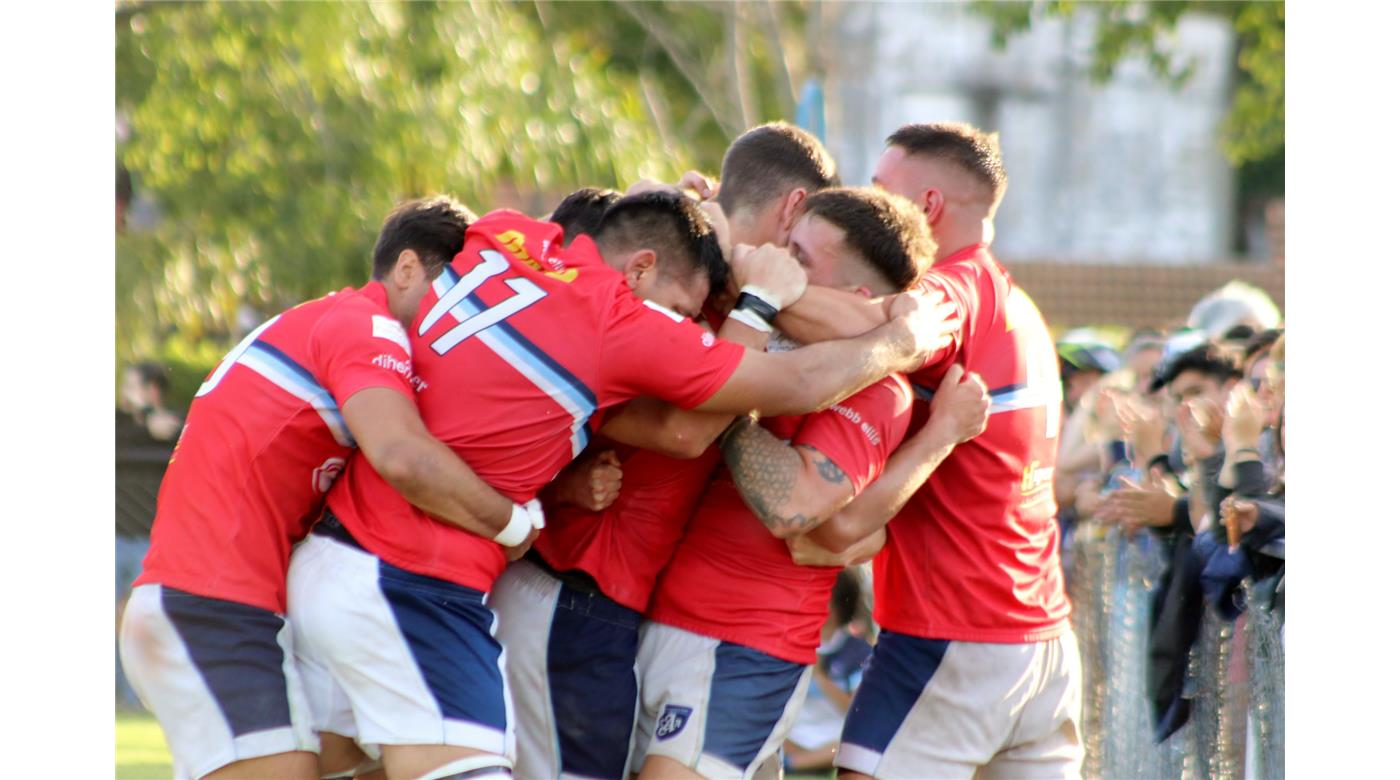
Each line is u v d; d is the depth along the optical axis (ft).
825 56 196.54
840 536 42.98
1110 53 193.47
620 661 45.03
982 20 216.95
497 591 45.55
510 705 42.60
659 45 196.75
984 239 48.62
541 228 43.91
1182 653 61.72
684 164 164.35
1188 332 74.59
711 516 45.65
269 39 130.72
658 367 41.22
